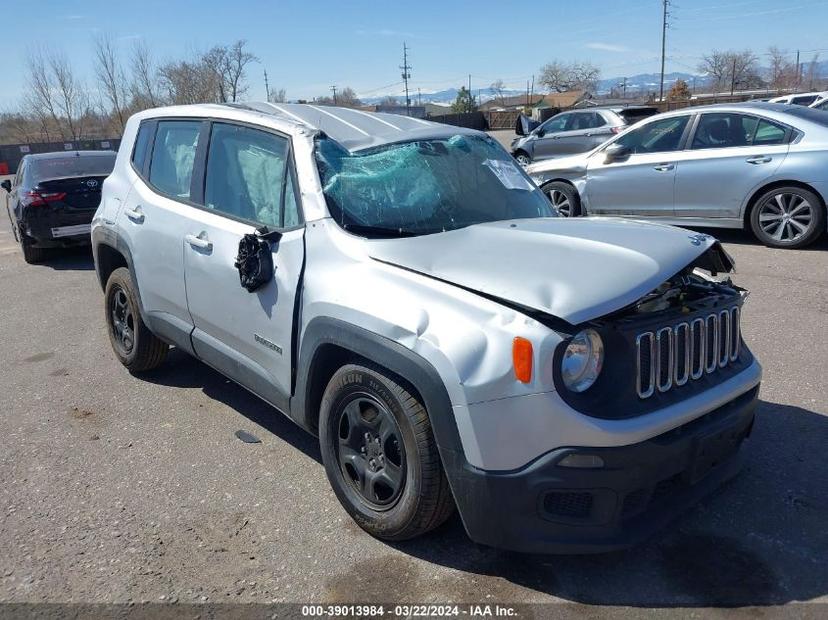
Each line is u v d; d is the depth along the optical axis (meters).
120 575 3.07
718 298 3.18
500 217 3.88
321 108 4.35
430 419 2.79
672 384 2.87
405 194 3.71
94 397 5.04
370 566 3.06
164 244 4.41
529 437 2.62
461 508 2.79
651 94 73.75
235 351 3.96
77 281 9.05
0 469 4.04
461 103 81.94
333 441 3.33
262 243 3.58
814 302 6.37
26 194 9.87
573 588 2.88
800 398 4.48
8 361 5.93
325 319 3.18
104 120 47.16
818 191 7.96
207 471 3.93
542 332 2.60
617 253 3.01
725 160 8.52
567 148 16.02
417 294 2.92
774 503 3.40
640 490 2.73
